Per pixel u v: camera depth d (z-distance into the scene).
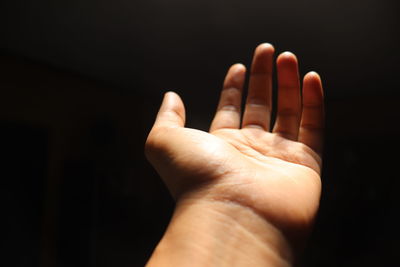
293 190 0.30
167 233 0.28
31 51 0.69
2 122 0.67
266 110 0.37
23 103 0.70
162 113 0.35
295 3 0.54
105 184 0.80
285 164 0.33
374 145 0.90
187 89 0.92
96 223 0.76
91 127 0.82
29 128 0.71
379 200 0.83
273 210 0.28
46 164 0.73
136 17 0.58
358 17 0.57
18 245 0.67
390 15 0.55
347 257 0.81
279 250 0.27
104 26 0.60
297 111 0.36
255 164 0.31
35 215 0.70
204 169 0.30
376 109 0.92
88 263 0.71
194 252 0.27
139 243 0.82
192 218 0.28
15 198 0.67
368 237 0.80
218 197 0.29
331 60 0.73
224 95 0.39
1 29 0.60
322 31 0.61
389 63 0.73
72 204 0.74
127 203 0.83
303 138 0.35
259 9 0.56
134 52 0.71
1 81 0.67
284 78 0.36
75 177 0.76
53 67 0.76
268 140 0.35
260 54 0.38
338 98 0.97
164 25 0.60
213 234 0.28
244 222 0.28
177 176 0.31
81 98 0.81
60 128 0.76
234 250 0.27
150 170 0.90
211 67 0.79
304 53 0.71
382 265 0.77
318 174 0.33
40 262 0.69
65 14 0.57
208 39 0.66
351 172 0.90
